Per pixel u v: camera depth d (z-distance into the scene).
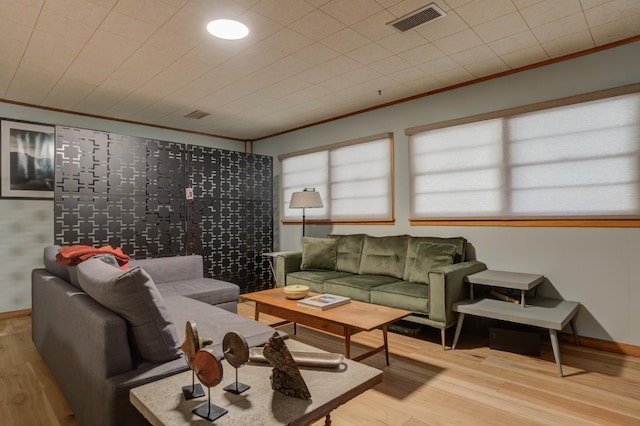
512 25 2.58
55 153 3.50
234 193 4.95
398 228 4.24
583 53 2.99
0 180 4.03
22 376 2.47
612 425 1.86
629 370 2.51
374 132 4.47
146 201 4.09
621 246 2.83
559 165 3.10
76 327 1.78
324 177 5.07
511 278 2.97
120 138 3.91
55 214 3.49
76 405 1.78
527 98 3.29
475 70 3.37
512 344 2.84
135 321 1.55
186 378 1.42
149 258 4.03
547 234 3.17
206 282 3.62
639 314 2.75
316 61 3.14
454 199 3.74
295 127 5.44
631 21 2.55
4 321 3.93
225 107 4.43
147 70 3.30
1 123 4.04
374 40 2.78
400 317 2.49
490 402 2.09
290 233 5.62
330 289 3.70
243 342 1.24
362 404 2.07
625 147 2.80
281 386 1.27
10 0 2.21
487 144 3.51
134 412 1.43
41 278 2.59
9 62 3.10
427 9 2.37
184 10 2.34
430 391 2.22
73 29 2.56
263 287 5.27
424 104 3.99
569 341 3.05
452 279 2.96
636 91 2.75
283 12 2.38
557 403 2.07
